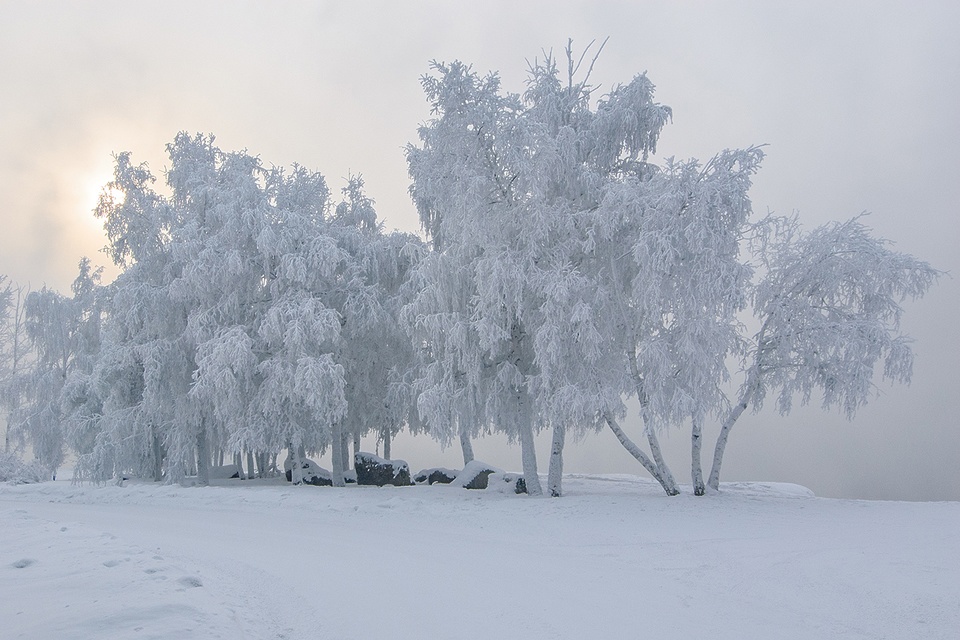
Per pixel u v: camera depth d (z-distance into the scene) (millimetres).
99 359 28984
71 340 39562
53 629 5406
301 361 22969
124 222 29422
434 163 20719
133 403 28531
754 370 20031
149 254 29094
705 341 17422
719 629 6613
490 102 19641
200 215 27984
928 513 14672
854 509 15648
